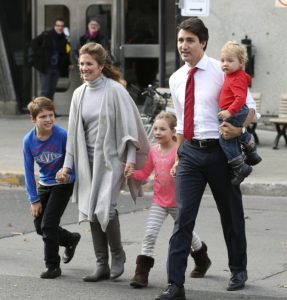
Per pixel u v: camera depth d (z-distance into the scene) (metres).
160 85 34.66
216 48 31.95
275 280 14.43
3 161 25.89
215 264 15.53
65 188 14.30
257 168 24.66
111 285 14.04
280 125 29.02
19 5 36.12
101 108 13.80
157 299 12.71
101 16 35.59
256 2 31.33
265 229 18.66
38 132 14.22
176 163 13.30
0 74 36.00
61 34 34.81
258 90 31.62
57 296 13.40
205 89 12.96
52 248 14.44
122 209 20.97
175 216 13.79
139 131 14.06
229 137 12.72
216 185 13.10
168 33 34.44
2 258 16.09
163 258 15.98
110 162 13.80
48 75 34.69
